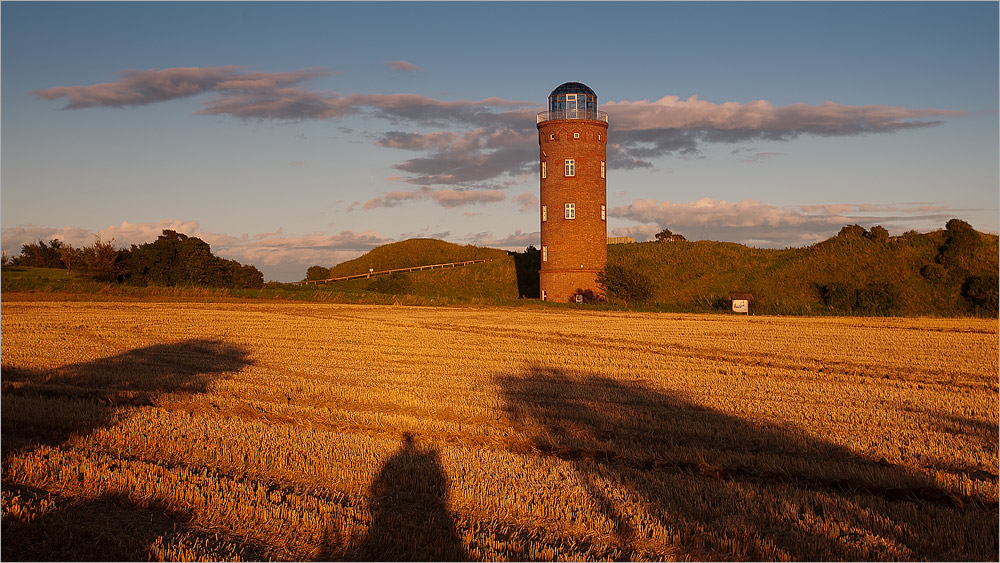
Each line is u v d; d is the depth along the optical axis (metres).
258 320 47.09
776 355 32.22
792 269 87.81
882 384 23.94
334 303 66.25
